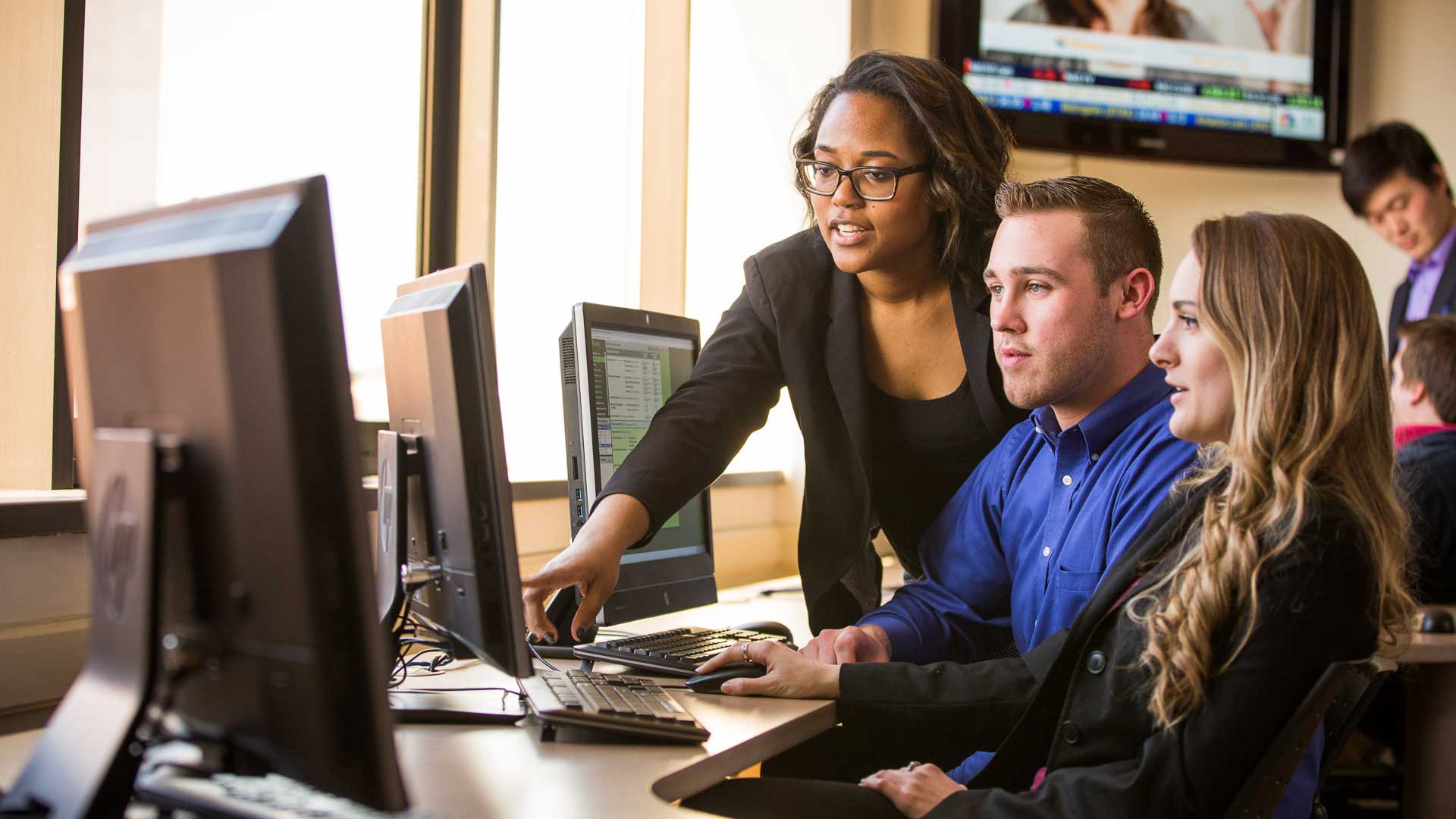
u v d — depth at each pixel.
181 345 0.80
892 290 1.90
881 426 1.97
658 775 1.05
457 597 1.20
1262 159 4.12
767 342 1.96
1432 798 2.32
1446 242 3.96
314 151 2.12
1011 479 1.72
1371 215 4.04
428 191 2.35
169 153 1.82
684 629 1.86
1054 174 4.09
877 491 2.00
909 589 1.80
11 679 1.37
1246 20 4.08
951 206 1.79
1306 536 1.12
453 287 1.19
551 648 1.66
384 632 1.27
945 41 3.79
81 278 0.89
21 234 1.57
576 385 1.82
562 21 2.77
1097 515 1.49
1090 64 3.93
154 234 0.85
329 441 0.75
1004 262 1.56
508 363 2.61
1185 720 1.12
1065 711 1.26
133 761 0.79
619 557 1.59
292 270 0.75
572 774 1.04
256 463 0.76
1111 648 1.25
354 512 0.77
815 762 1.74
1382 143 3.96
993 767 1.33
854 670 1.43
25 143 1.57
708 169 3.47
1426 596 2.50
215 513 0.78
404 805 0.78
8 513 1.37
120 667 0.80
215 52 1.90
